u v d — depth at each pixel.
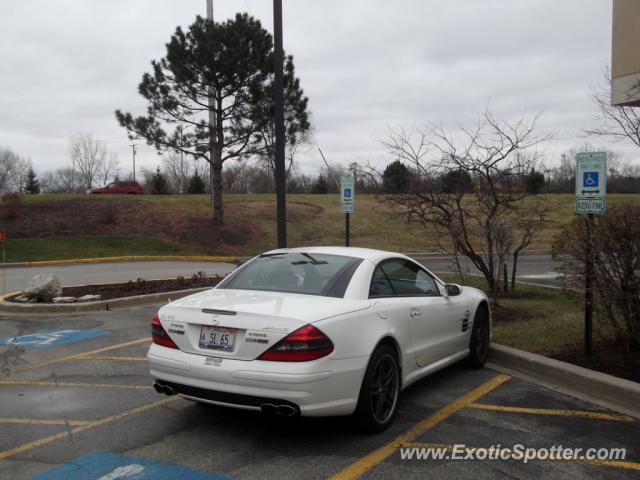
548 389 5.90
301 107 23.84
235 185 70.00
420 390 5.84
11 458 4.10
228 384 4.09
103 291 12.17
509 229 10.76
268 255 5.61
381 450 4.28
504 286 12.40
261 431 4.63
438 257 24.31
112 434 4.56
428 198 10.68
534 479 3.86
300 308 4.28
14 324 9.24
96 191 42.50
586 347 6.59
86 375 6.33
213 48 21.58
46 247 22.41
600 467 4.07
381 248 26.55
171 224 26.94
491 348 7.10
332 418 4.96
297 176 64.12
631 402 5.34
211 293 4.95
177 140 22.78
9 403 5.35
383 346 4.66
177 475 3.82
